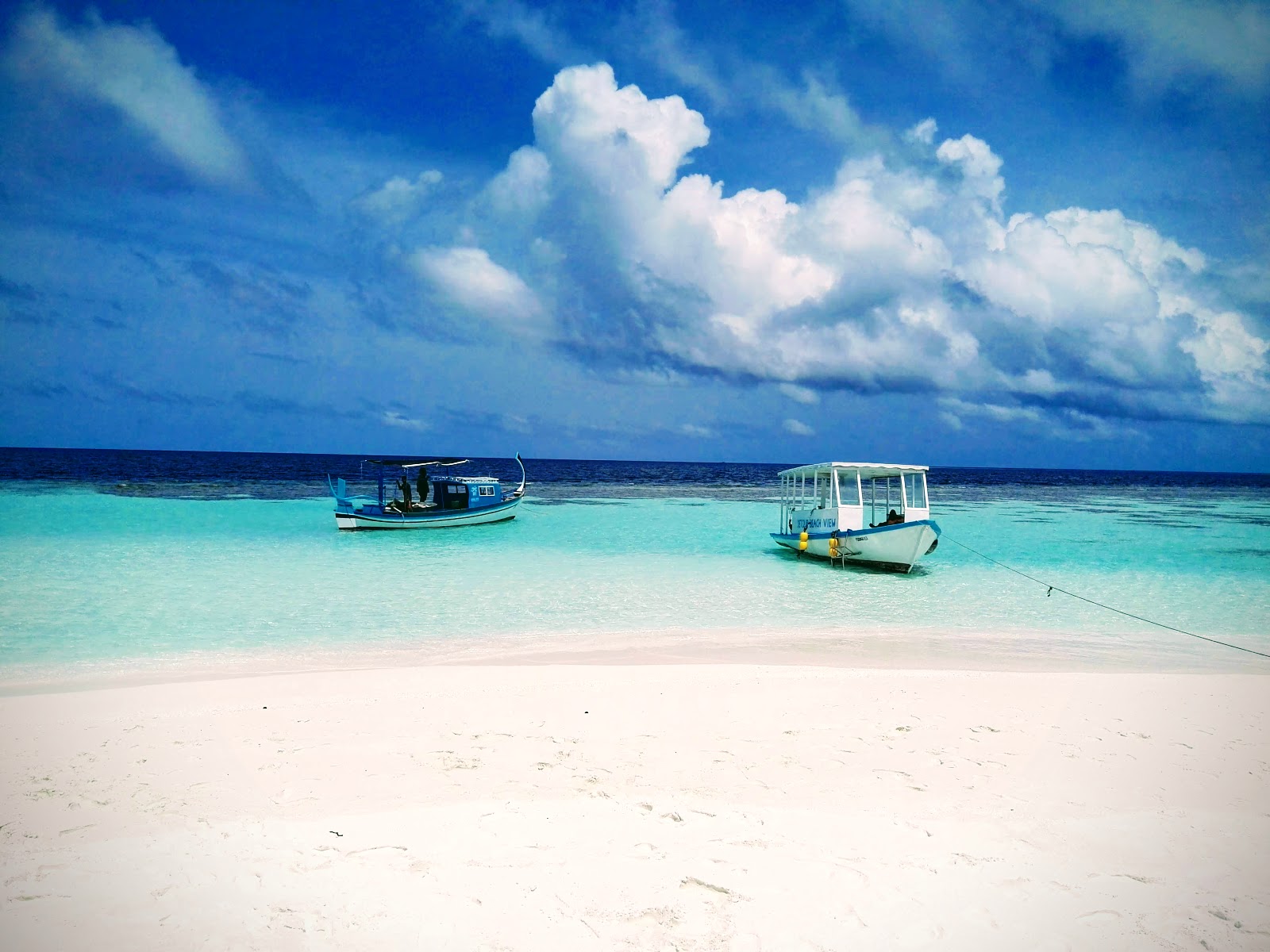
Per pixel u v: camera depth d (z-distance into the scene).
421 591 18.73
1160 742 7.86
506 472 114.94
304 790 6.51
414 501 39.88
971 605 17.86
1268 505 65.25
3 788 6.54
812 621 15.87
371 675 10.70
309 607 16.62
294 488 56.41
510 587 19.47
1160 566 24.94
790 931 4.55
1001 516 45.91
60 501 41.78
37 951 4.29
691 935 4.51
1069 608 17.69
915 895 4.94
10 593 17.42
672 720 8.49
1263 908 4.84
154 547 25.48
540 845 5.54
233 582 19.44
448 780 6.74
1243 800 6.45
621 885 5.02
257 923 4.60
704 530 34.31
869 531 22.41
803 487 27.70
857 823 5.93
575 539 30.55
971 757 7.37
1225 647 13.84
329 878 5.10
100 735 7.93
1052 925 4.64
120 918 4.63
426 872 5.17
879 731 8.15
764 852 5.46
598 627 15.09
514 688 9.97
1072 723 8.48
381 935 4.49
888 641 14.04
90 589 18.03
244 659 12.32
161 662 12.12
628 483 83.06
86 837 5.65
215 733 8.01
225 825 5.85
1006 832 5.80
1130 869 5.30
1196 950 4.42
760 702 9.27
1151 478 154.75
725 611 16.86
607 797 6.37
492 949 4.37
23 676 11.23
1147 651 13.45
